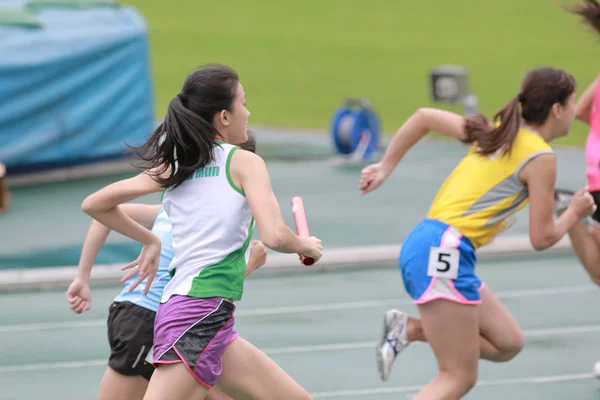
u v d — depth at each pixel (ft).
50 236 129.39
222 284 47.78
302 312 96.12
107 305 99.50
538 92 57.52
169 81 264.93
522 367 80.18
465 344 57.52
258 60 295.07
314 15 364.79
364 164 182.29
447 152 191.83
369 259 111.75
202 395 47.75
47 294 104.12
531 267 111.65
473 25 341.62
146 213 56.80
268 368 49.98
